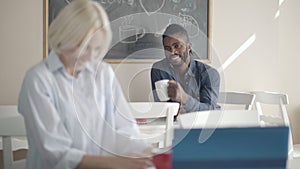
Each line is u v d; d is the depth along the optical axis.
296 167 1.57
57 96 1.27
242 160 0.99
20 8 3.27
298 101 3.81
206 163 0.99
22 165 1.87
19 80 3.30
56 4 3.29
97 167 1.22
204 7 3.49
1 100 3.29
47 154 1.23
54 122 1.24
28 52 3.30
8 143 1.83
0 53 3.27
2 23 3.26
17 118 1.82
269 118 3.18
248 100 3.20
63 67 1.27
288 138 0.98
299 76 3.80
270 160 0.99
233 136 0.98
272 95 3.26
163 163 1.22
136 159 1.23
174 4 3.41
